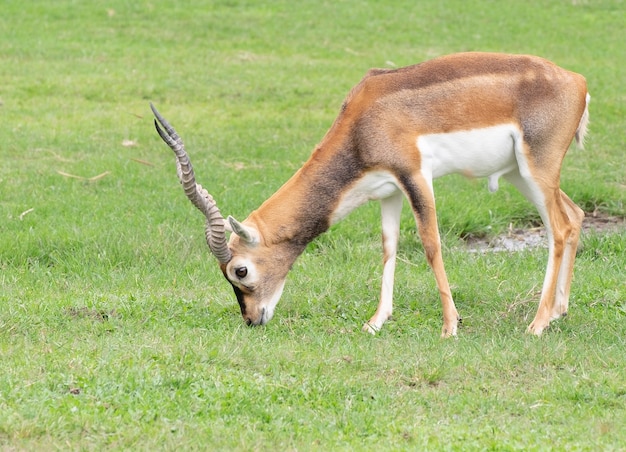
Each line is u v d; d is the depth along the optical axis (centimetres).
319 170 1520
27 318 1489
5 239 1925
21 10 4306
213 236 1487
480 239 2102
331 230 2038
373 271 1825
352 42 3969
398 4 4616
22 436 1084
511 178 1574
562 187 2270
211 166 2497
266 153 2614
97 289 1698
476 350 1410
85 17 4259
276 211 1527
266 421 1155
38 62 3569
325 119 2967
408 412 1197
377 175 1500
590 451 1077
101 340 1402
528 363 1360
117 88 3272
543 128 1495
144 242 1942
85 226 2031
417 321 1577
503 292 1716
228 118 2977
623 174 2419
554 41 3991
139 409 1156
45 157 2564
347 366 1342
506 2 4681
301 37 4034
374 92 1493
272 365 1326
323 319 1577
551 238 1538
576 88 1517
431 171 1491
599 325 1555
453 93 1476
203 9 4453
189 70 3509
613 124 2858
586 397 1246
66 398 1173
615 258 1911
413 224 2056
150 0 4575
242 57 3716
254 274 1523
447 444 1096
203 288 1722
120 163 2508
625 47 3916
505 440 1108
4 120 2898
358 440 1112
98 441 1080
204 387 1227
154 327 1480
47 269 1833
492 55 1516
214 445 1080
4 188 2278
